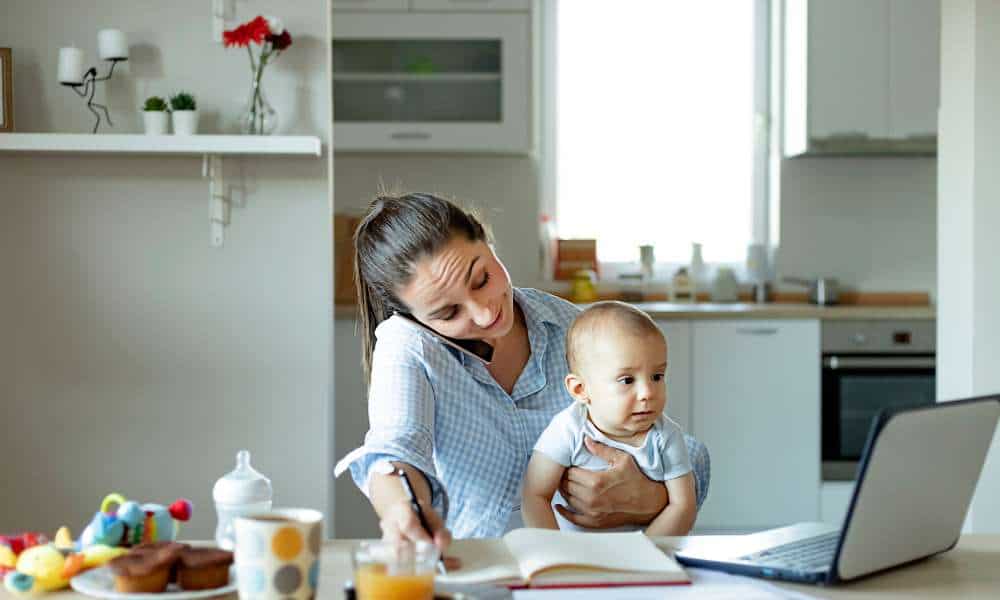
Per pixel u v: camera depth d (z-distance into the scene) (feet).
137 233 10.98
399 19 16.17
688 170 17.80
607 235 17.88
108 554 4.30
